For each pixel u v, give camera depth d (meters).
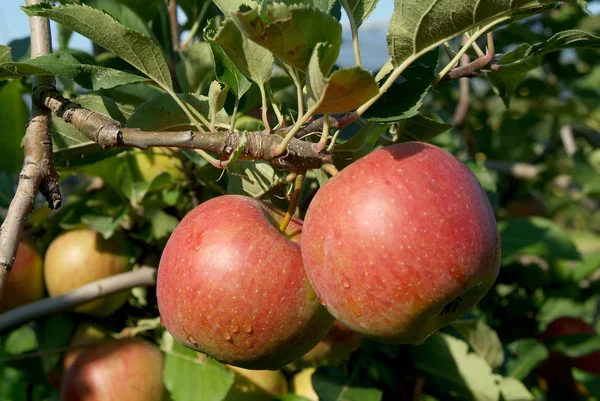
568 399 0.68
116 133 0.34
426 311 0.32
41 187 0.35
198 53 0.51
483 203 0.33
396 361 0.52
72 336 0.52
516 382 0.56
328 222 0.32
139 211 0.54
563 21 0.85
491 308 0.64
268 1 0.35
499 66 0.43
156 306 0.54
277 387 0.51
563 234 0.62
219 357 0.35
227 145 0.33
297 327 0.34
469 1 0.32
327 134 0.34
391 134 0.45
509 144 0.91
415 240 0.31
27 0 0.40
